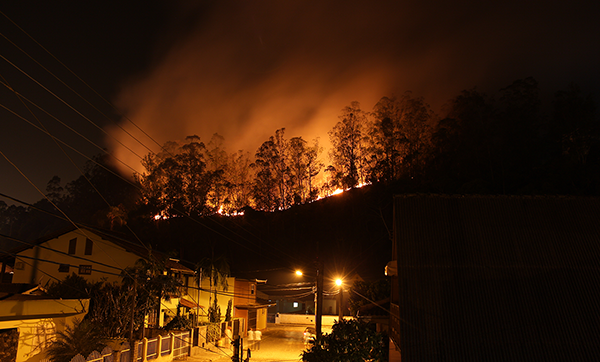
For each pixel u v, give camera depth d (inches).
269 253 3034.0
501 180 2407.7
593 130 2106.3
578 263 498.9
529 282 484.1
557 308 459.8
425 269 504.1
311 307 2191.2
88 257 1129.4
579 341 433.7
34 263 1139.3
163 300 1090.7
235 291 1482.5
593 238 524.1
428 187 2504.9
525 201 575.2
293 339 1374.3
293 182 3887.8
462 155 2679.6
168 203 3516.2
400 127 3378.4
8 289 851.4
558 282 481.7
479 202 578.2
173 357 919.0
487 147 2536.9
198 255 3068.4
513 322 453.7
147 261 1014.4
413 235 539.5
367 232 2913.4
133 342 759.7
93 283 1097.4
